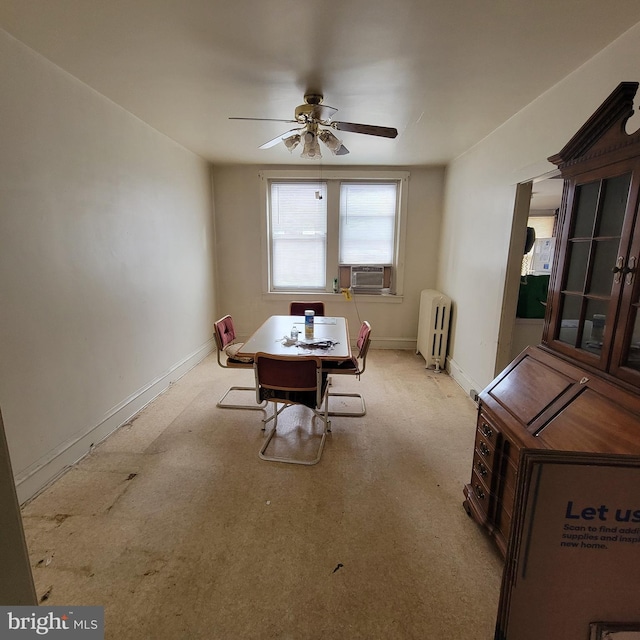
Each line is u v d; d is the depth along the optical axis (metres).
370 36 1.68
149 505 1.89
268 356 2.21
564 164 1.55
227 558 1.57
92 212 2.35
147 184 3.01
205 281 4.36
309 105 2.15
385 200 4.59
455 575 1.51
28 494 1.90
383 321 4.85
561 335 1.60
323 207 4.60
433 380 3.79
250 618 1.32
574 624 0.86
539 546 0.83
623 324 1.21
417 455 2.39
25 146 1.83
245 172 4.47
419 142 3.35
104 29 1.64
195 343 4.12
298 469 2.22
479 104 2.45
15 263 1.80
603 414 1.20
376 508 1.89
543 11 1.48
